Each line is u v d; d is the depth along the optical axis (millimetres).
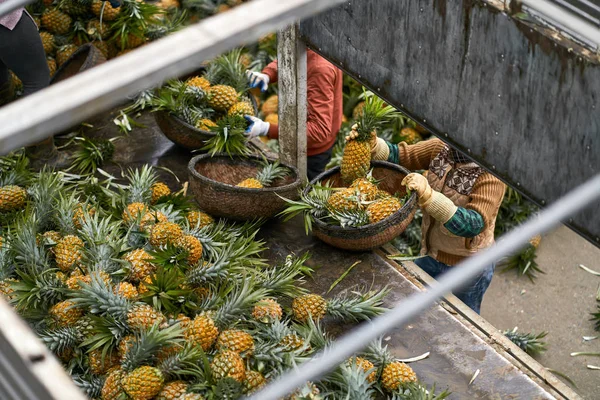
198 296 3715
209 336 3404
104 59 5160
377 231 3926
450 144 3389
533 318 5570
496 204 4000
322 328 3746
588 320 5520
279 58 4242
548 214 1783
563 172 2912
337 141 6254
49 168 4516
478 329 3711
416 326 3707
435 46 3250
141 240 3957
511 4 2836
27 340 1412
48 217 4113
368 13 3543
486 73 3062
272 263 4117
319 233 4043
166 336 3223
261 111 6617
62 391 1358
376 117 4121
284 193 4086
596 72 2631
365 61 3686
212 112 4949
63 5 5797
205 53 1479
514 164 3111
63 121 1378
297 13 1555
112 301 3424
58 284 3609
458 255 4293
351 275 4031
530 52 2840
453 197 4070
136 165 4895
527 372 3471
